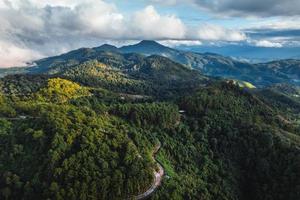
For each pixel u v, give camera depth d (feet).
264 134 653.30
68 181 456.45
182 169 586.45
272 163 602.44
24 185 460.96
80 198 445.37
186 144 650.02
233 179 598.75
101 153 497.87
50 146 495.41
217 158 637.71
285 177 565.12
